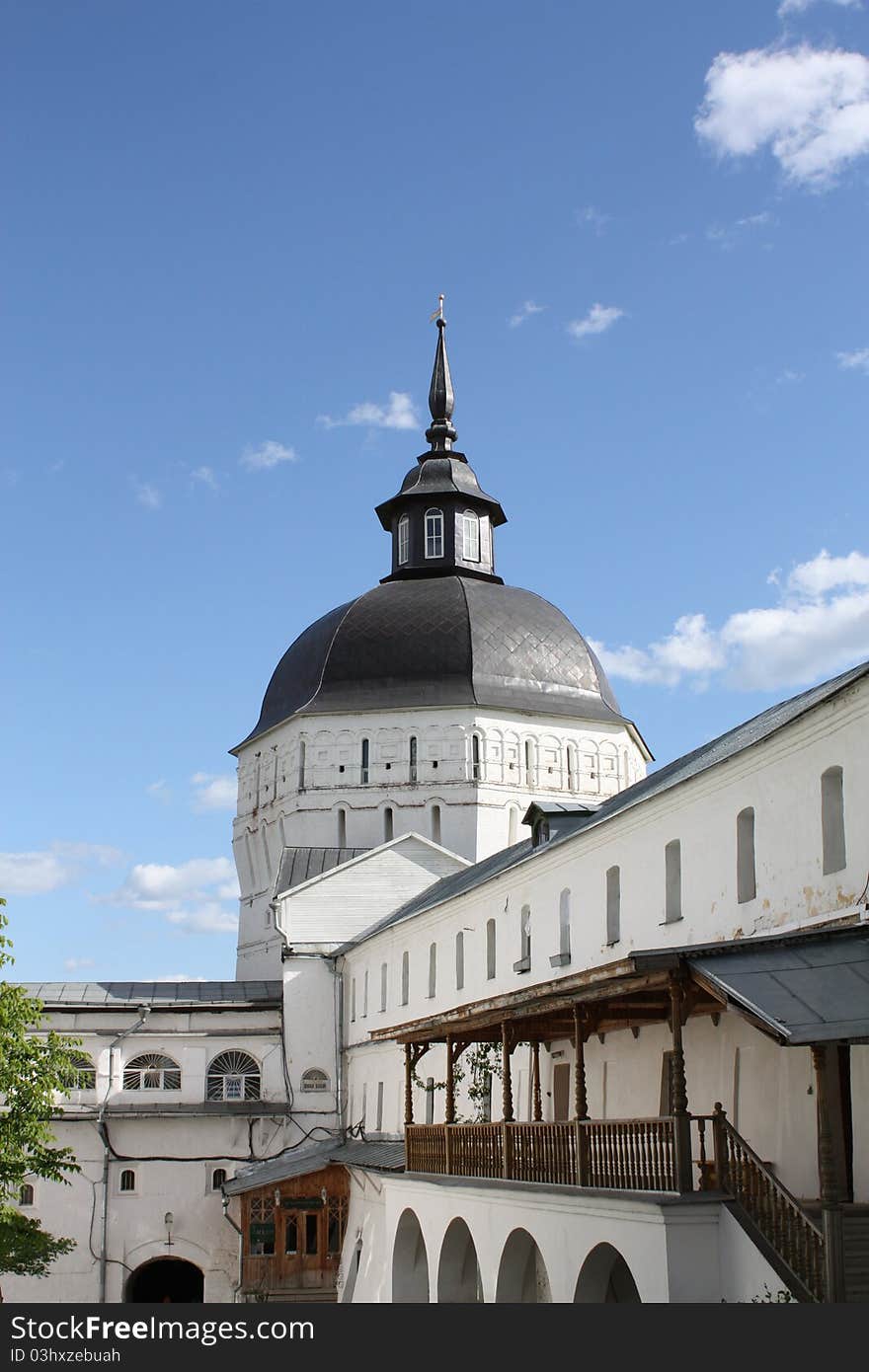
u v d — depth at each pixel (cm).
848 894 1994
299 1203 4569
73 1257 5031
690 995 2147
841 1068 1933
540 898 3347
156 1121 5225
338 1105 5328
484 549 6725
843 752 2028
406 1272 3197
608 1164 1970
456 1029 2719
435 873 5625
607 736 6191
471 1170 2642
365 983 5134
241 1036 5406
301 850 5778
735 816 2362
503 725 5981
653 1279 1744
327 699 6091
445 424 7012
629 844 2822
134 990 5612
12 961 3584
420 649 6119
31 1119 3575
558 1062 3109
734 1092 2252
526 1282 2844
